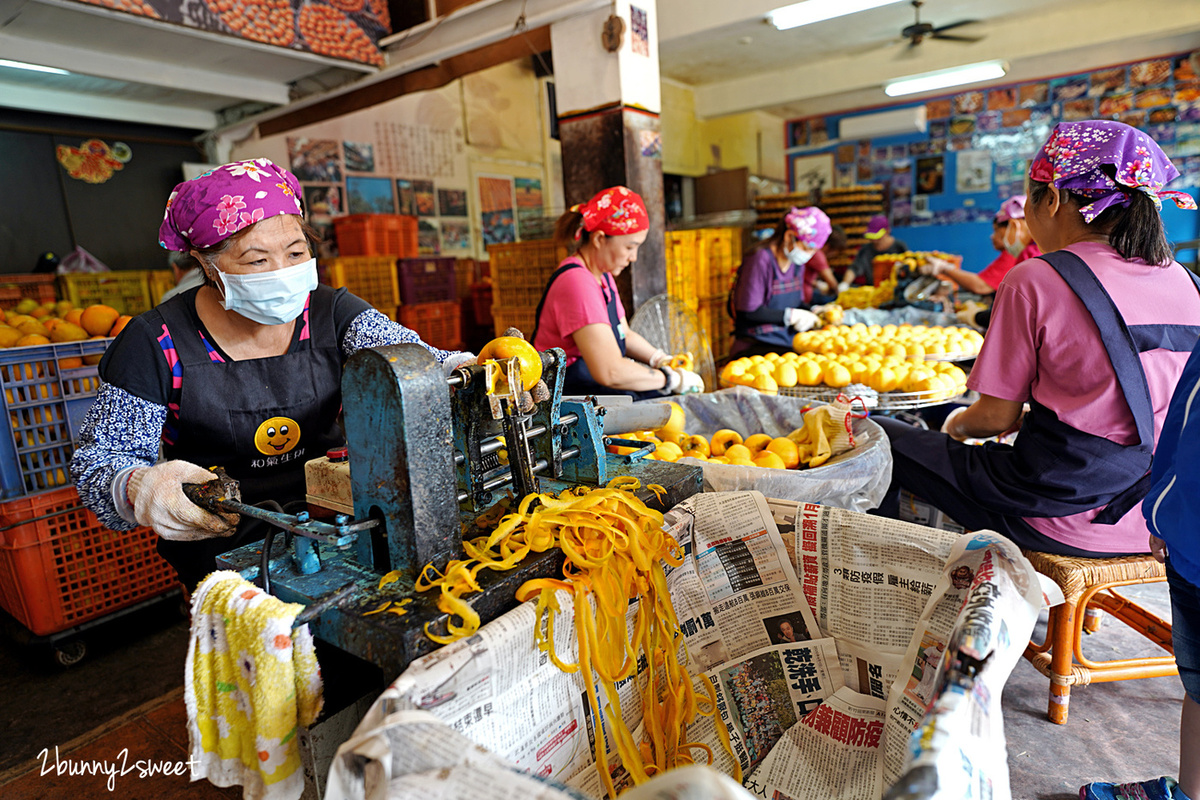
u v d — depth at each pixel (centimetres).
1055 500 161
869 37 711
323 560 105
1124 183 150
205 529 112
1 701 218
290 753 87
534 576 98
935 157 970
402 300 614
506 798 61
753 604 128
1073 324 152
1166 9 628
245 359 144
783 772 120
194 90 480
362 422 96
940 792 60
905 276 434
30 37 398
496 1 405
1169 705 181
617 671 102
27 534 222
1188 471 114
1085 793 148
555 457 124
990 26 695
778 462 177
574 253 245
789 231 379
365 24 459
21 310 320
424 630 85
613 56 374
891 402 235
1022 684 192
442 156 732
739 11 478
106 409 132
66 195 533
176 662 238
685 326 335
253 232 124
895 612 116
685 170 911
